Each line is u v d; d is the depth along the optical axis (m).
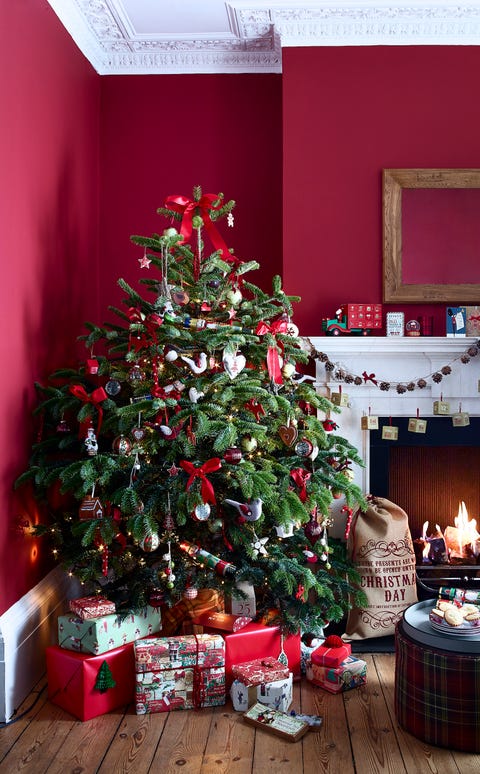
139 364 3.06
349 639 3.49
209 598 3.14
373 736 2.65
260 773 2.41
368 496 3.67
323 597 3.25
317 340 3.63
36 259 3.25
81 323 3.96
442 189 3.80
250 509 2.82
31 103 3.17
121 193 4.26
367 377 3.67
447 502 3.82
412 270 3.80
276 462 3.14
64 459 3.20
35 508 3.27
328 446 3.35
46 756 2.52
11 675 2.83
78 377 3.27
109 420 3.01
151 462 3.10
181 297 2.99
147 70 4.23
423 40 3.82
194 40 4.01
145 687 2.81
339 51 3.84
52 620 3.36
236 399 3.04
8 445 2.94
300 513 2.93
